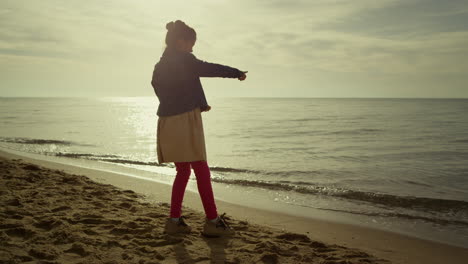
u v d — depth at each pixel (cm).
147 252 263
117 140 1764
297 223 442
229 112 6650
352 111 7125
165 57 273
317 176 884
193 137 271
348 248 318
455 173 947
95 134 2083
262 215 477
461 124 3338
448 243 381
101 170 848
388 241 376
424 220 486
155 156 1188
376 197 623
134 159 1089
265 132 2420
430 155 1341
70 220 332
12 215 333
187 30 276
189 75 267
